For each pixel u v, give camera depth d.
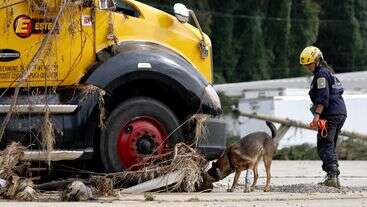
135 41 21.08
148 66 20.39
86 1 20.45
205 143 21.14
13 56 20.11
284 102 51.88
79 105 19.92
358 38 122.81
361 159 45.25
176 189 20.67
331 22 123.06
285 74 108.25
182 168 20.56
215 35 104.31
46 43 19.48
